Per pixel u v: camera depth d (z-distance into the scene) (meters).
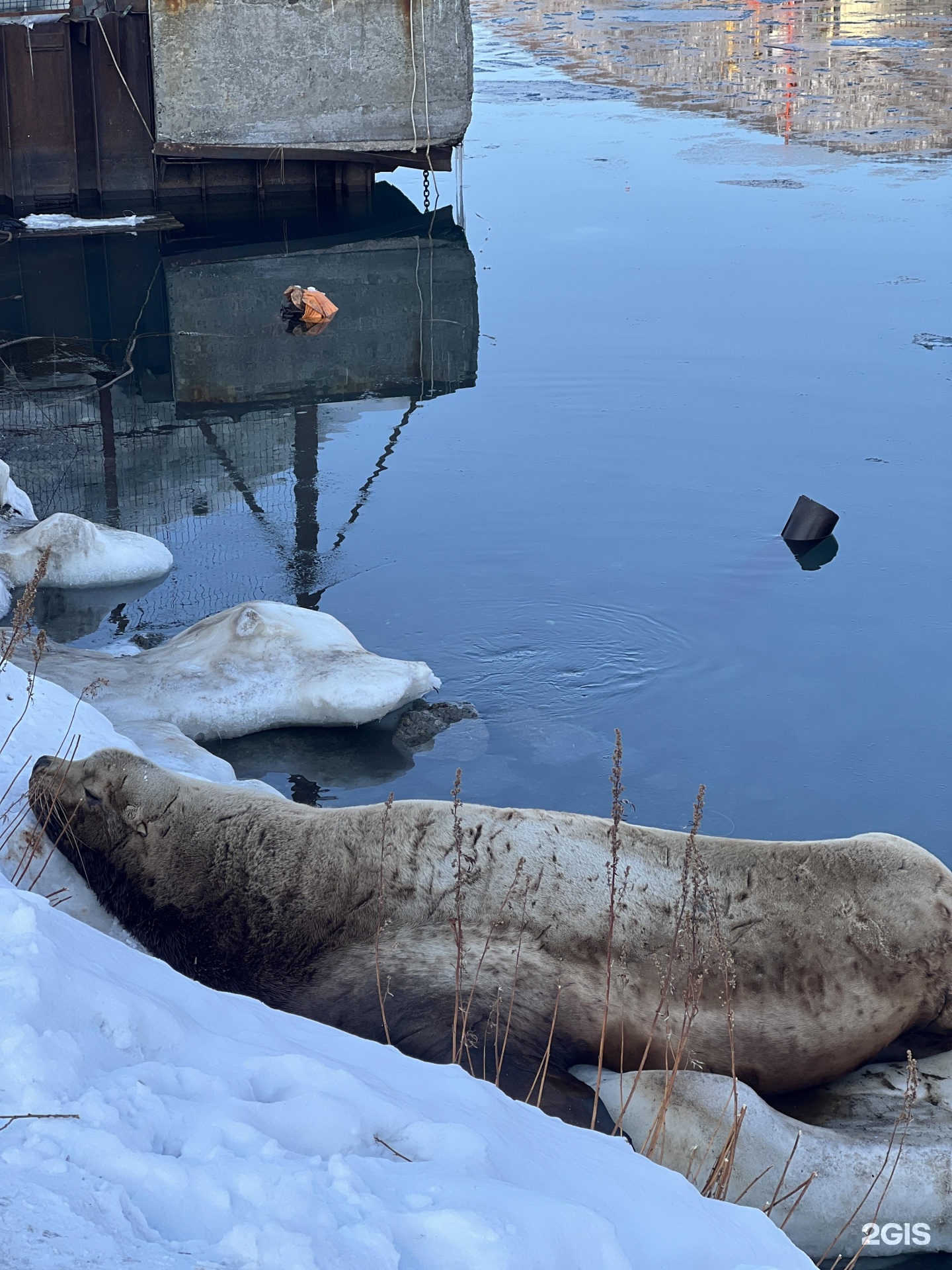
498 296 16.91
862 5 40.44
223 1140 2.34
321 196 22.88
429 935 4.89
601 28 37.62
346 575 9.70
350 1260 2.08
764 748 7.56
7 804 5.33
